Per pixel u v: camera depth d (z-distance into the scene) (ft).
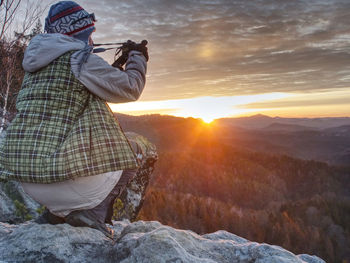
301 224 334.03
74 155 5.36
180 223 274.57
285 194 620.90
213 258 5.81
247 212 350.43
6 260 5.29
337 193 586.04
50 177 5.30
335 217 351.46
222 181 570.87
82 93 5.79
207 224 283.59
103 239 6.11
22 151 5.42
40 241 5.61
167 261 4.94
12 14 17.48
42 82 5.67
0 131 18.99
